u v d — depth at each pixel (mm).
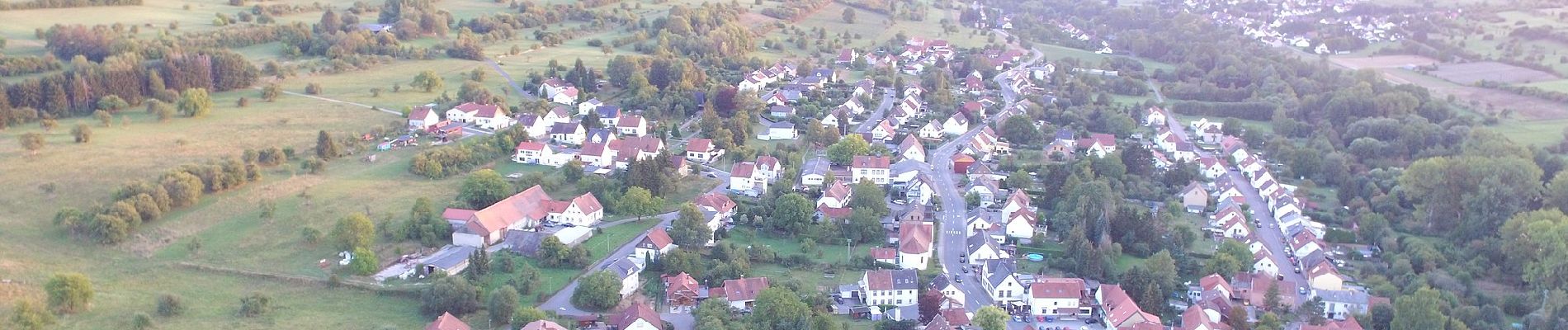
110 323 197750
